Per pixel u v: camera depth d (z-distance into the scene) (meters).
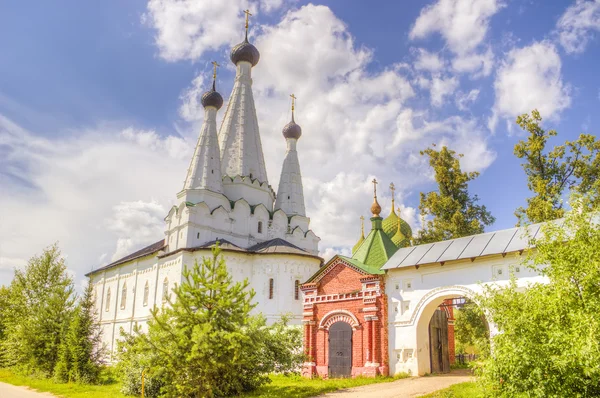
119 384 26.23
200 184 45.78
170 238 45.97
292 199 53.16
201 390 19.70
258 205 49.06
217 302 20.03
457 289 25.45
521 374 12.02
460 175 45.91
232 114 53.31
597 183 22.59
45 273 41.06
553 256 13.63
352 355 28.70
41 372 31.38
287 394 21.36
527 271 23.06
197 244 43.00
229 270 41.38
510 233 25.12
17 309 39.94
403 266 27.45
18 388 27.33
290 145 55.75
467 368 33.91
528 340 12.07
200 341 18.72
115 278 57.88
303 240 51.44
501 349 12.53
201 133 48.62
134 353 23.27
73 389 25.38
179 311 20.02
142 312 48.81
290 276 41.94
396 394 20.45
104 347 30.84
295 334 25.47
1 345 37.69
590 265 12.43
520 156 39.62
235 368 20.72
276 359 23.73
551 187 37.12
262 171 52.47
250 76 56.03
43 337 31.56
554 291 12.86
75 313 30.73
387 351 27.50
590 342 10.77
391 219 49.72
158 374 19.95
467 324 43.94
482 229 45.69
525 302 13.18
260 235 48.38
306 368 30.23
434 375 26.81
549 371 11.62
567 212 14.09
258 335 21.27
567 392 11.30
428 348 27.73
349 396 20.56
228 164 50.75
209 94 49.03
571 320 12.01
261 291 41.56
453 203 45.03
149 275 49.31
